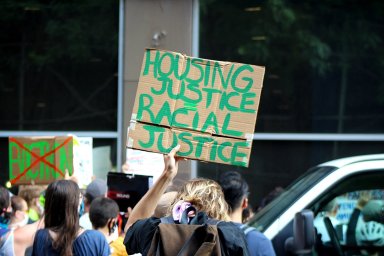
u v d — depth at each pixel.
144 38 10.90
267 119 11.10
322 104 11.12
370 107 11.14
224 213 4.77
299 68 11.12
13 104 11.34
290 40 11.12
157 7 10.87
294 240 6.11
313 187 6.69
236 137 5.41
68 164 7.48
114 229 6.76
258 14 11.12
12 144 7.58
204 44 11.04
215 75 5.48
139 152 7.58
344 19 11.14
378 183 6.71
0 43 11.32
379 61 11.14
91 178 7.88
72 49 11.24
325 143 11.10
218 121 5.44
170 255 4.40
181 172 9.37
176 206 4.70
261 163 11.08
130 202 7.14
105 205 6.66
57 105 11.31
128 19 10.93
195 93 5.49
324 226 6.64
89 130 11.20
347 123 11.12
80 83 11.26
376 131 11.12
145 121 5.50
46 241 5.86
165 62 5.54
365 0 11.14
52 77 11.30
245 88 5.44
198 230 4.38
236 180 6.64
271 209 6.92
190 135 5.45
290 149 11.09
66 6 11.23
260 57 11.09
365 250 6.67
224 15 11.08
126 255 6.10
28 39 11.31
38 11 11.30
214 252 4.34
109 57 11.15
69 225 5.87
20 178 7.56
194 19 10.91
